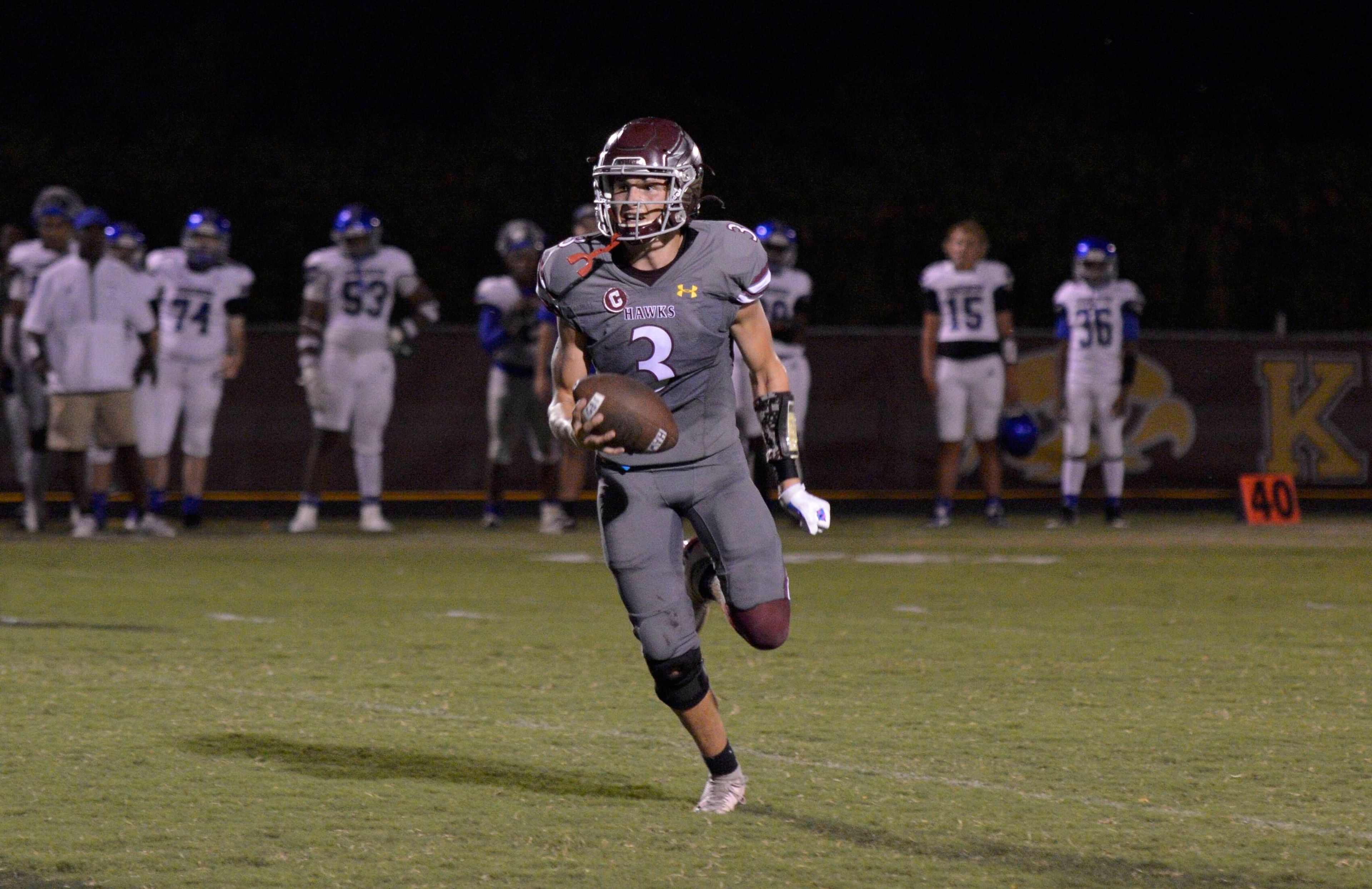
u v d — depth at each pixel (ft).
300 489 171.83
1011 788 52.95
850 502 184.24
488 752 58.34
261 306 185.88
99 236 139.95
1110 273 156.87
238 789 52.65
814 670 75.77
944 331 155.12
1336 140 237.45
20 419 150.30
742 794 50.57
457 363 173.37
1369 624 91.25
